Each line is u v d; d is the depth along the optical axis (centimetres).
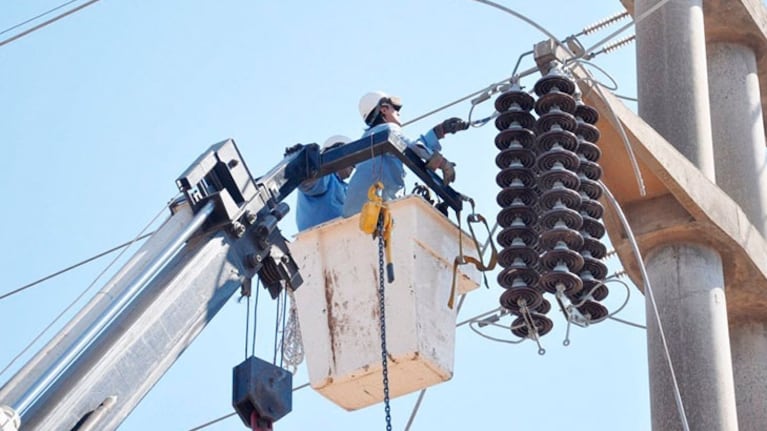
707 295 2648
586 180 2289
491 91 2288
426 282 2166
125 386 1811
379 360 2139
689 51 2864
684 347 2597
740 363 2866
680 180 2630
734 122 3111
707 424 2531
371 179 2234
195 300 1922
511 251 2228
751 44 3206
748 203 3025
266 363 1978
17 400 1681
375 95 2408
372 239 2169
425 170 2195
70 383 1777
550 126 2262
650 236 2684
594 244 2273
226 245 1984
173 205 1983
